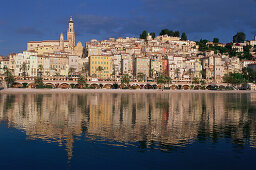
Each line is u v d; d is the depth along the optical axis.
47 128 45.44
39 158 29.56
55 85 192.62
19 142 35.75
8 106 80.38
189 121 54.62
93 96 137.25
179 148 33.59
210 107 84.81
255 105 93.12
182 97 138.25
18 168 26.80
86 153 31.25
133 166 27.41
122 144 35.19
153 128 46.25
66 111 69.62
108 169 26.66
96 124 49.78
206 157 30.25
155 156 30.39
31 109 73.12
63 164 27.86
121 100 111.31
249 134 41.75
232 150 32.91
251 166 27.67
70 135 40.16
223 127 47.84
